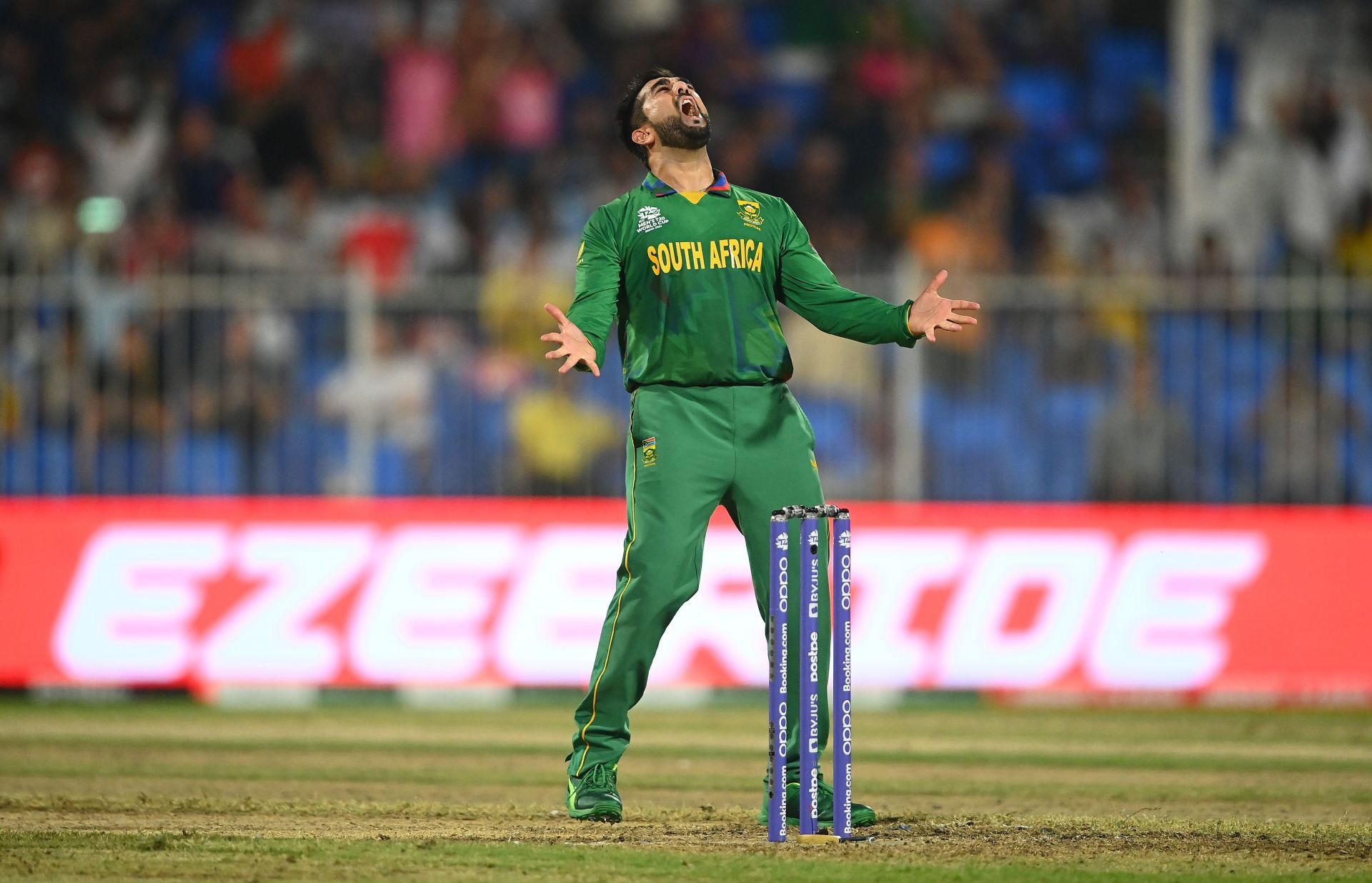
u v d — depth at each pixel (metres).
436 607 32.31
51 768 23.75
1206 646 31.75
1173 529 31.98
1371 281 33.47
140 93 52.47
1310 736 28.17
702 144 17.17
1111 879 14.36
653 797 21.14
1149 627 31.78
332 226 50.41
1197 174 51.56
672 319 16.80
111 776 22.89
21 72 52.69
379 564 32.44
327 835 16.72
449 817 18.36
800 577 15.80
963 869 14.65
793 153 52.75
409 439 35.16
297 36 53.62
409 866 14.73
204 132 51.34
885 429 34.09
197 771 23.52
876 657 31.81
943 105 53.75
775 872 14.40
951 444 34.19
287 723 29.86
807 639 15.67
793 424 17.05
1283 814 19.66
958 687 31.75
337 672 32.31
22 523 32.81
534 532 32.41
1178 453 33.97
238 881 14.07
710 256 16.80
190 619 32.53
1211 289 33.59
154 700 33.66
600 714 17.39
